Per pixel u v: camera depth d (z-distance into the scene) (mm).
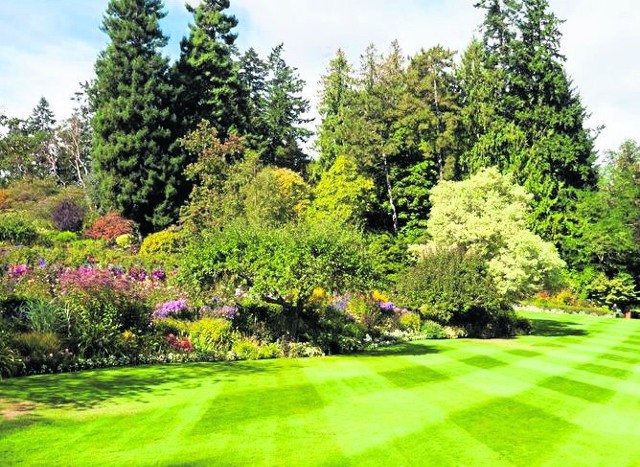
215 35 44469
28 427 6684
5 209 34750
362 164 41656
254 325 14477
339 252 13820
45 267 17750
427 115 41469
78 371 10242
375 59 48375
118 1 39125
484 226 22922
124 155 36438
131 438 6609
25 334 10273
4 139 22938
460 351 15758
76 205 35188
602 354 16172
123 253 24797
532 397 10062
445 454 6789
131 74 37938
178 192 37344
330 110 50969
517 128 42438
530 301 36875
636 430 8305
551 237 40094
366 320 18078
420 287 20547
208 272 14000
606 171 48188
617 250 39094
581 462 6820
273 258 13234
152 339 12148
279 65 56094
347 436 7223
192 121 39406
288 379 10531
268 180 28625
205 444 6578
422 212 43469
